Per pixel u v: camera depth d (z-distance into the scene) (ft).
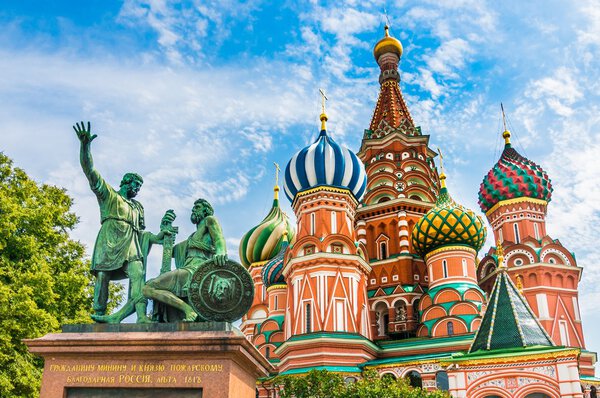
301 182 160.25
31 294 78.84
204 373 38.09
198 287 43.06
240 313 42.78
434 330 145.18
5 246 82.69
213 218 47.26
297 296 147.23
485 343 105.09
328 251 149.38
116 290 100.07
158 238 49.03
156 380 38.29
